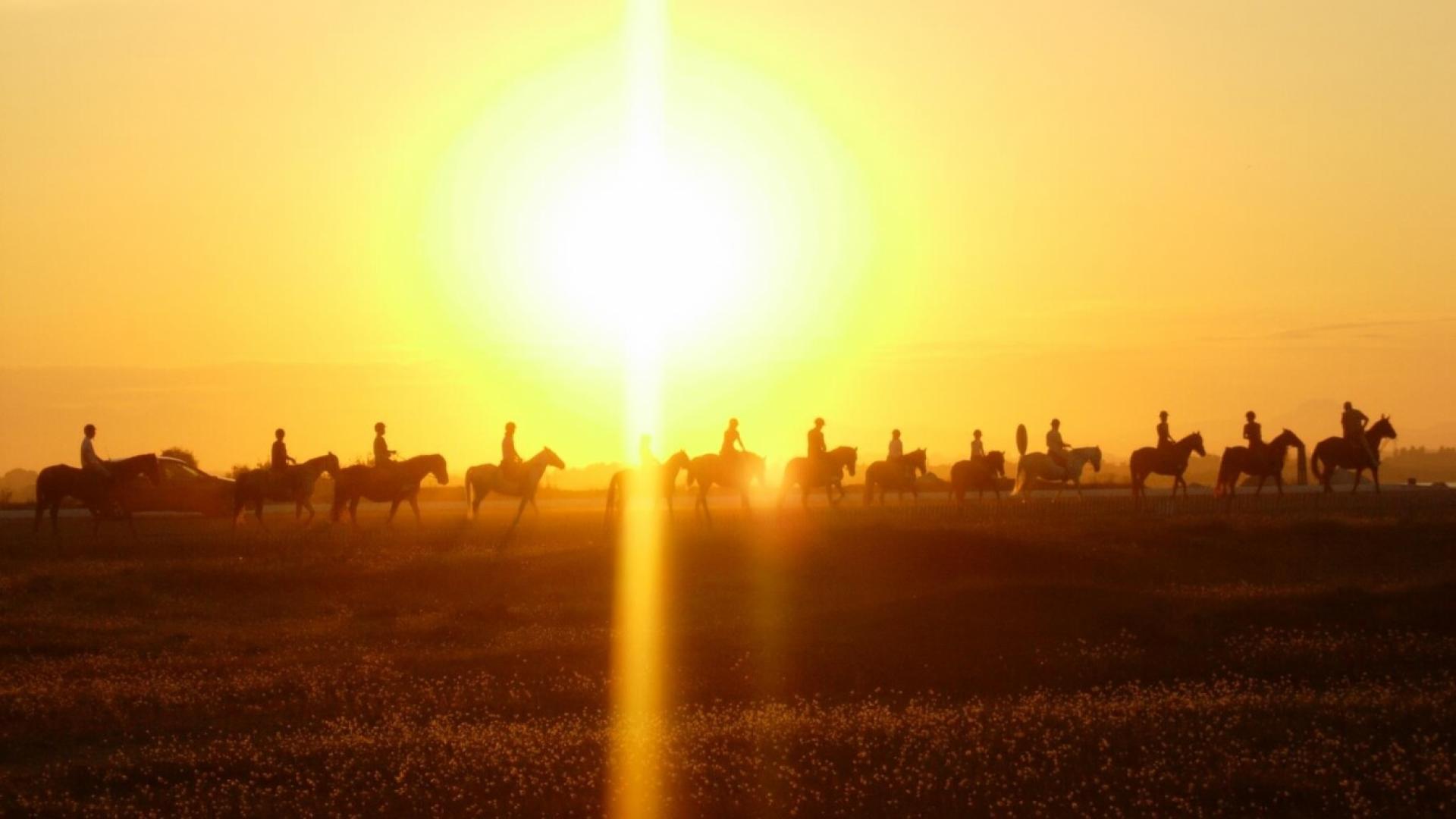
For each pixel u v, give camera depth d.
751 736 20.59
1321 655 26.58
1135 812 17.31
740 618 31.83
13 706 23.58
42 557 40.41
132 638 30.33
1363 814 16.94
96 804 18.38
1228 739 20.14
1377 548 39.56
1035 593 31.50
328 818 17.61
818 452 48.16
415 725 22.38
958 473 50.66
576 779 18.78
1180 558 38.41
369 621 33.03
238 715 23.44
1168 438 50.34
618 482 44.19
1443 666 25.91
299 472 46.53
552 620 32.50
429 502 66.81
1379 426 51.44
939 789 18.22
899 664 26.66
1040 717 21.69
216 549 41.12
